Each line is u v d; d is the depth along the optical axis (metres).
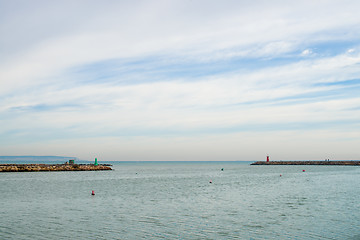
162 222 26.25
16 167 120.12
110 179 80.88
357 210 31.53
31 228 24.20
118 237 21.81
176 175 102.81
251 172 123.25
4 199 40.22
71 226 24.84
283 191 49.62
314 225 25.06
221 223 25.86
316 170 137.12
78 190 51.41
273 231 23.31
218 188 55.31
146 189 53.53
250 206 34.34
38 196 43.28
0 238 21.52
